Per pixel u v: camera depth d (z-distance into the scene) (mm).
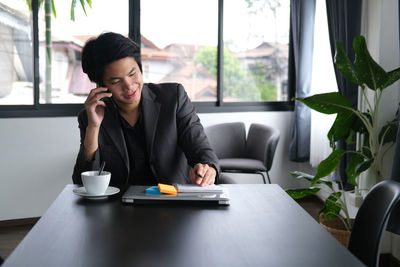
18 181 3719
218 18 4270
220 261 1025
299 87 4047
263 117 4348
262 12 4383
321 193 4234
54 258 1043
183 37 4250
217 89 4340
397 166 2400
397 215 2340
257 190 1669
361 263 1020
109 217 1344
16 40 3740
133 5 4039
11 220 3721
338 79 3229
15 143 3684
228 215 1368
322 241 1156
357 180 3188
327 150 3742
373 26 2984
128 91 1689
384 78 2463
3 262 1108
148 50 4180
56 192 3828
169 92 1956
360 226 1405
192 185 1575
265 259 1038
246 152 4051
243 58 4398
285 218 1342
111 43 1633
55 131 3781
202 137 1892
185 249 1097
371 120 2742
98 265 1004
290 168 4445
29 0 3664
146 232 1218
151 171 1878
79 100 3994
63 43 3910
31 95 3834
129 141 1893
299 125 4090
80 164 1712
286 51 4473
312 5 3936
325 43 3799
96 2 3963
